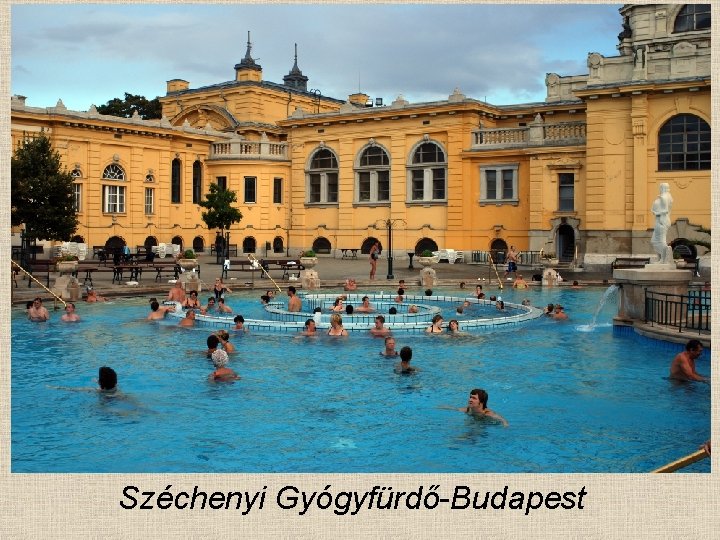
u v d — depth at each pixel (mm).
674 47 37812
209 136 53750
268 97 60281
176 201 52156
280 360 15023
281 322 18734
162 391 12352
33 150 32750
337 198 53188
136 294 26969
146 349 16141
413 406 11469
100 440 9680
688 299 18688
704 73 37156
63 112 44031
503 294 29547
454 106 46906
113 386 12195
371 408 11344
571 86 50438
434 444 9586
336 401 11766
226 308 22266
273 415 10922
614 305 25594
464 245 47594
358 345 16734
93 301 24656
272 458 9016
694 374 13312
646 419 10773
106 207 46969
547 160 43188
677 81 37469
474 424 10484
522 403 11688
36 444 9516
